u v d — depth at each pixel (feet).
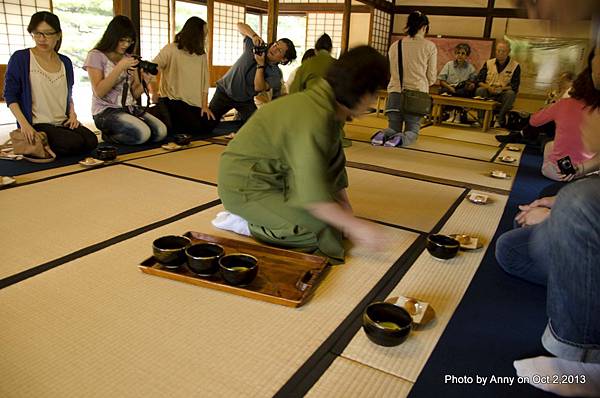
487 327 5.14
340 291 5.74
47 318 4.78
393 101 15.97
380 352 4.60
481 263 6.77
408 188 10.49
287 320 5.04
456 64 23.40
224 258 5.66
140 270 5.86
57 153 10.85
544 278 5.98
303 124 5.56
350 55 5.49
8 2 18.40
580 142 11.16
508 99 21.90
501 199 10.08
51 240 6.56
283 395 3.94
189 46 14.53
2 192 8.33
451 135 19.26
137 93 13.16
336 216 5.53
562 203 4.09
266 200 6.43
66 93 11.12
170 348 4.43
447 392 4.09
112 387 3.89
